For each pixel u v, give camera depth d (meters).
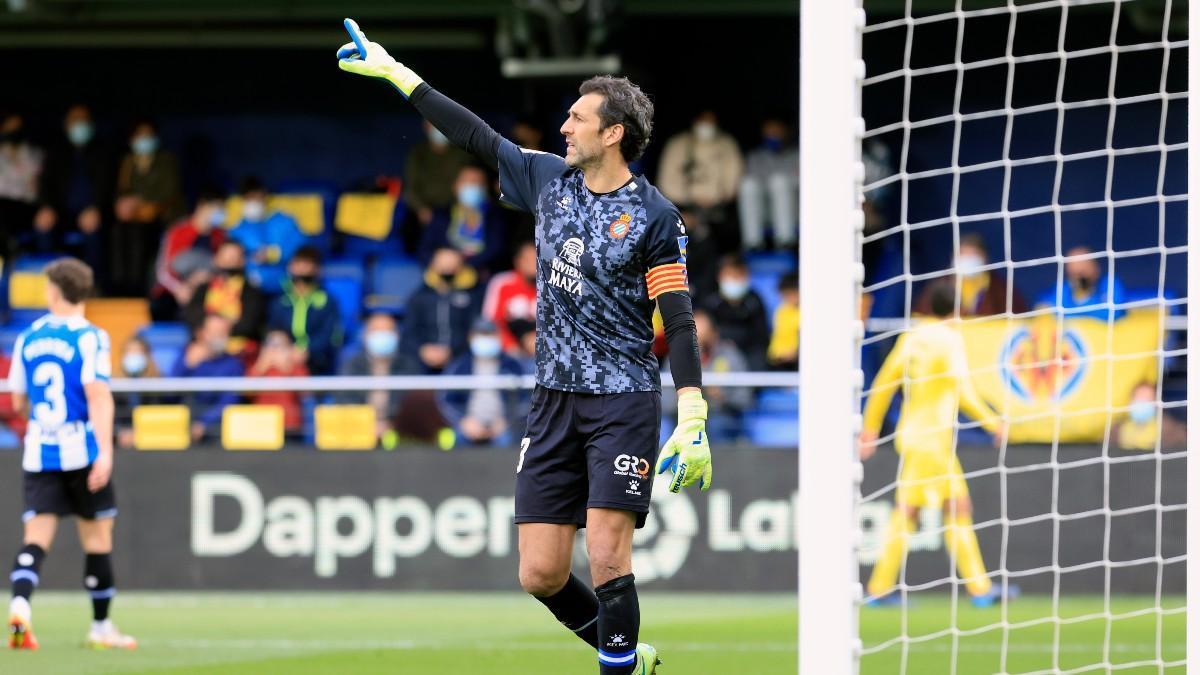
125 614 34.50
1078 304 43.06
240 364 46.28
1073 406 39.78
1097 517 37.91
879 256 54.41
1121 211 57.19
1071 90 57.44
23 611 26.62
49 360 26.44
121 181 55.56
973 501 38.09
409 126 61.41
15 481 39.62
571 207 16.39
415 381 39.38
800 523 14.09
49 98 61.47
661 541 38.72
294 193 60.94
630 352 16.33
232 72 61.50
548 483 16.72
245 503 39.44
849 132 14.05
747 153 59.59
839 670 13.87
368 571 39.16
